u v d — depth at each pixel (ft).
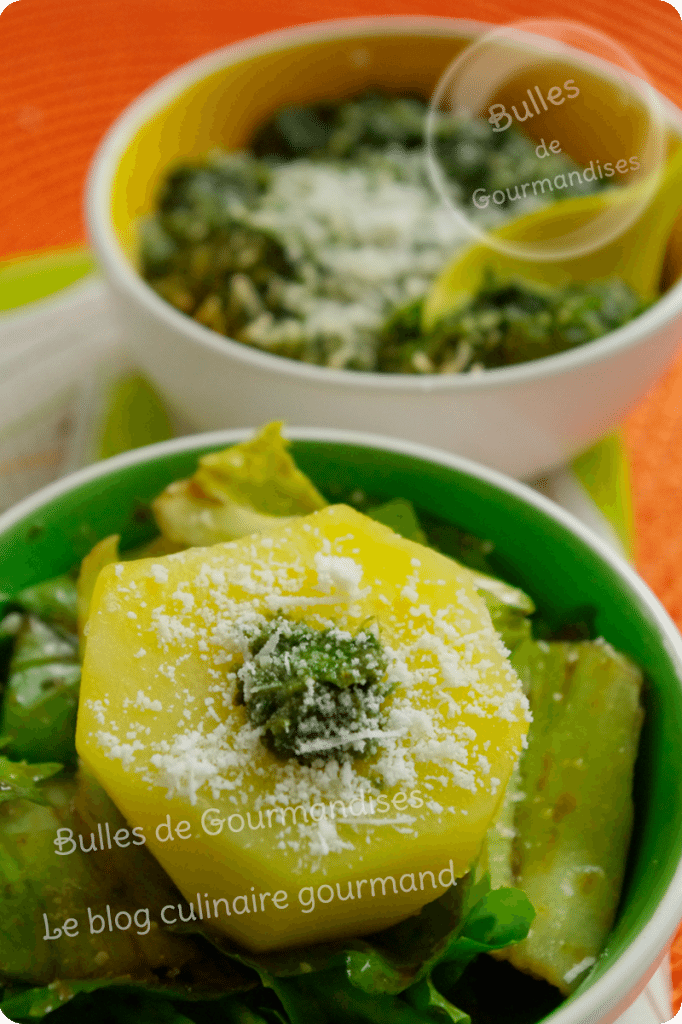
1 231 1.51
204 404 1.19
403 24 1.50
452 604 0.83
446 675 0.81
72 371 1.33
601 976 0.78
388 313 1.24
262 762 0.79
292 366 1.13
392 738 0.79
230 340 1.22
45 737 0.87
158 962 0.81
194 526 0.92
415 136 1.50
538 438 1.17
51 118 1.66
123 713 0.79
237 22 1.80
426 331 1.23
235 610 0.82
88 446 1.26
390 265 1.27
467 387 1.11
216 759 0.78
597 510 1.21
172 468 0.96
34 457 1.26
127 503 0.96
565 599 0.94
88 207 1.25
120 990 0.81
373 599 0.83
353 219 1.33
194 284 1.30
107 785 0.79
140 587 0.82
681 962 0.97
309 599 0.82
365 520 0.86
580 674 0.90
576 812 0.86
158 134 1.40
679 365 1.38
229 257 1.29
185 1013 0.82
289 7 1.83
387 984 0.78
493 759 0.80
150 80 1.70
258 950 0.80
